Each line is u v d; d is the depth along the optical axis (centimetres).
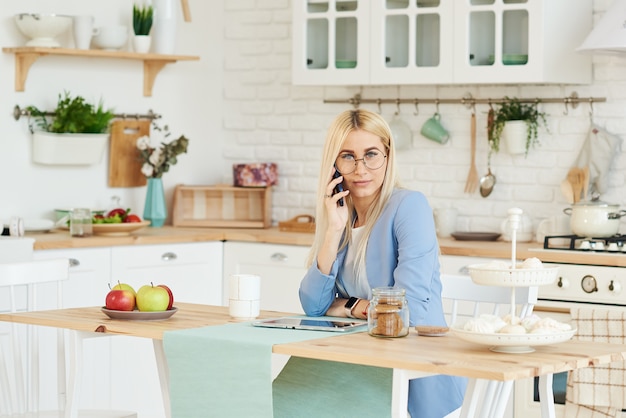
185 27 645
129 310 335
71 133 569
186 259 568
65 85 586
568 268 476
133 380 543
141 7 616
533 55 512
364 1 560
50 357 504
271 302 569
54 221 582
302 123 635
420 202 337
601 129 537
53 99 581
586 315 464
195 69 652
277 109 644
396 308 293
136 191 625
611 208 498
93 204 602
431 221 336
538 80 511
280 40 642
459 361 256
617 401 448
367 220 344
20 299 492
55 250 512
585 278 471
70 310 354
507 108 560
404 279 325
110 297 336
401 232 333
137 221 562
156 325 318
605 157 534
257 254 574
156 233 573
